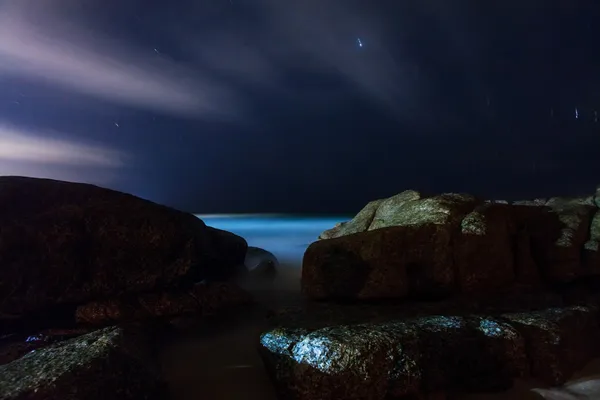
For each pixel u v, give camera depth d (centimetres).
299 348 468
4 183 609
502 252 705
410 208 788
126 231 649
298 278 1005
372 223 872
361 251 658
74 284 610
